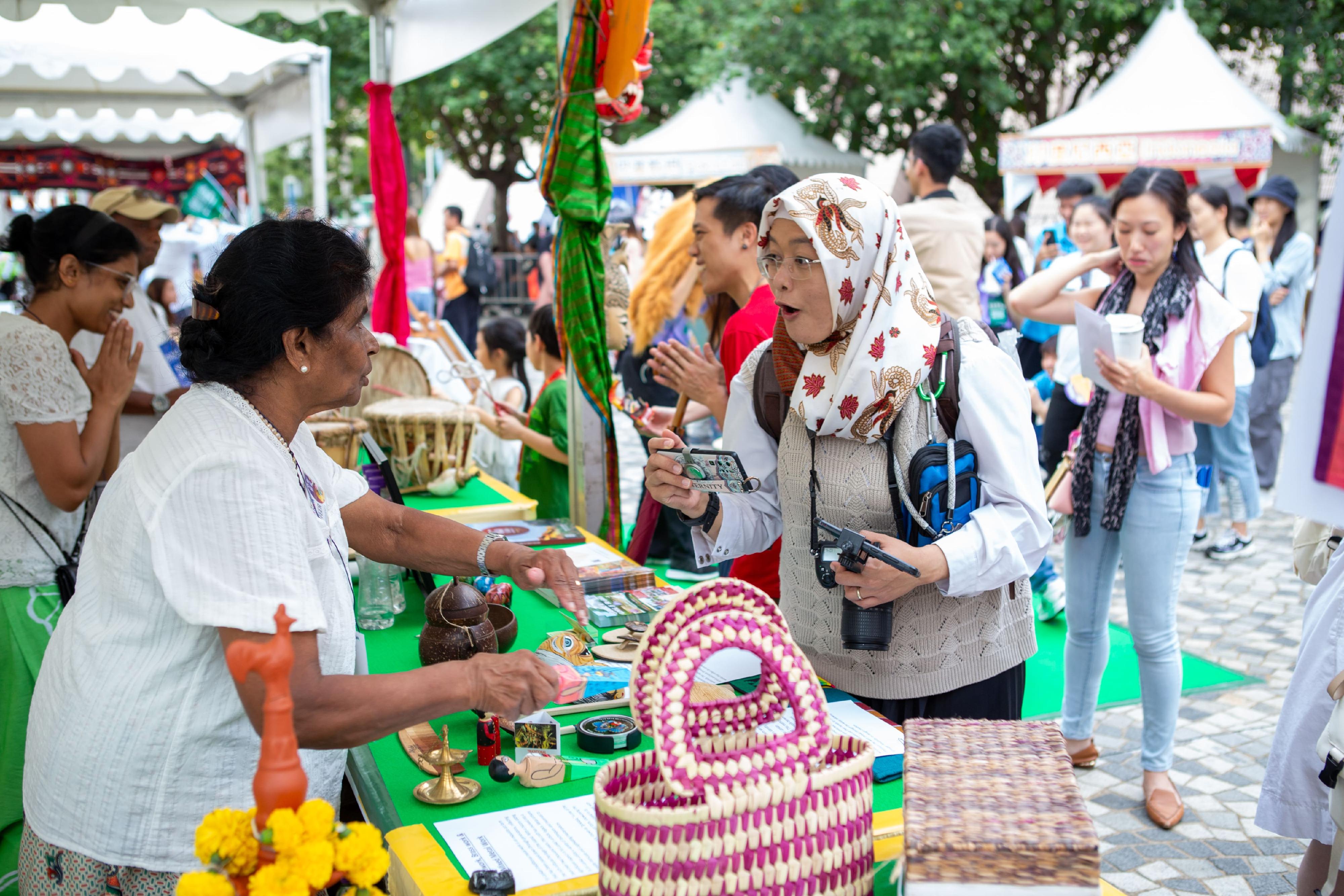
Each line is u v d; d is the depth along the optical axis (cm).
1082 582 349
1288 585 565
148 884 153
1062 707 398
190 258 952
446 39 464
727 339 277
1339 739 199
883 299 190
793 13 1313
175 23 484
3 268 865
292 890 109
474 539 199
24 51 590
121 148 920
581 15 339
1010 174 1059
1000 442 195
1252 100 923
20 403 252
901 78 1320
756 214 303
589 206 353
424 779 177
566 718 199
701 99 1235
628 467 867
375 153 529
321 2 496
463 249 1226
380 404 404
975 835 117
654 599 266
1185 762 377
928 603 204
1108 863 316
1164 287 319
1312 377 119
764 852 121
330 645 159
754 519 230
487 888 139
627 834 119
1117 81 977
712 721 139
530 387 579
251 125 838
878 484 201
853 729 189
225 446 143
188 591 137
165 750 149
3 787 260
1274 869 312
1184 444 321
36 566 263
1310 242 714
